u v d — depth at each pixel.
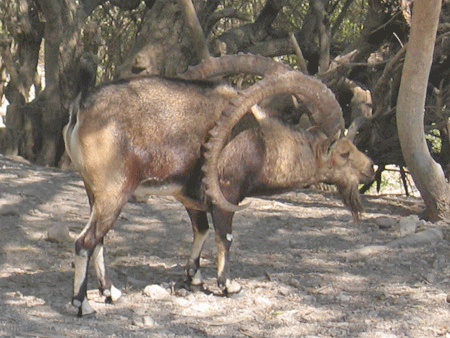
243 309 6.10
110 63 17.73
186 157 5.96
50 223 8.45
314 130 6.57
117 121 5.71
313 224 9.08
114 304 6.09
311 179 6.53
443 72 13.30
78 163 5.77
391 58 12.26
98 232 5.73
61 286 6.59
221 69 6.29
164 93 5.95
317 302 6.39
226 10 13.77
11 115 14.07
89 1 15.16
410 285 6.89
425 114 13.48
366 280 7.04
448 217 9.05
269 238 8.45
